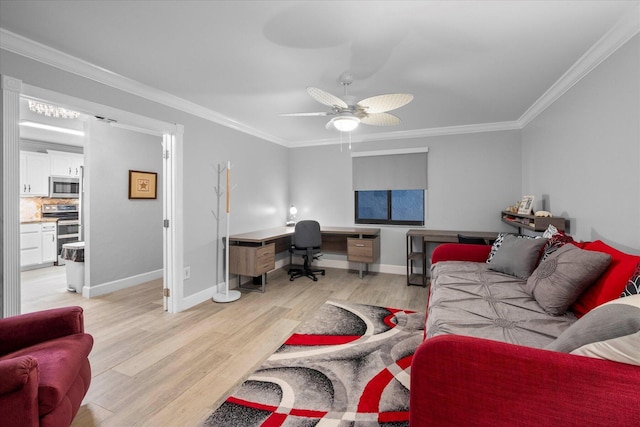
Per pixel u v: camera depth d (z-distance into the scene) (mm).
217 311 3264
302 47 2146
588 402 881
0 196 1920
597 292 1561
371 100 2309
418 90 2955
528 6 1689
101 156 3859
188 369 2145
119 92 2684
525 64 2396
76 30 1934
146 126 2922
